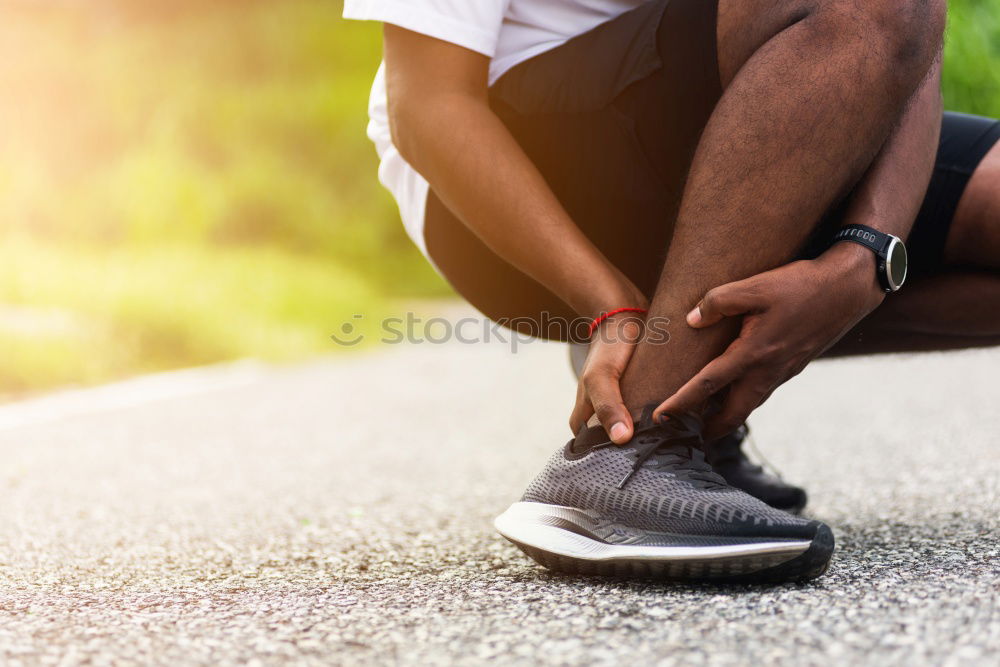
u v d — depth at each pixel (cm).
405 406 584
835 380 600
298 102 1891
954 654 128
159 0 1856
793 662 128
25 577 200
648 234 189
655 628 144
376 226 1928
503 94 192
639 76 180
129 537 246
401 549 220
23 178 1692
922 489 274
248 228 1816
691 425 165
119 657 140
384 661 136
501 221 172
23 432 498
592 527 169
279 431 488
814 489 295
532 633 145
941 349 207
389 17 173
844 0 155
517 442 441
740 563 161
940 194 184
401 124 178
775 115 154
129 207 1680
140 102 1798
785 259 157
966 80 536
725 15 171
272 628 153
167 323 888
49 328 806
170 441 456
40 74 1738
